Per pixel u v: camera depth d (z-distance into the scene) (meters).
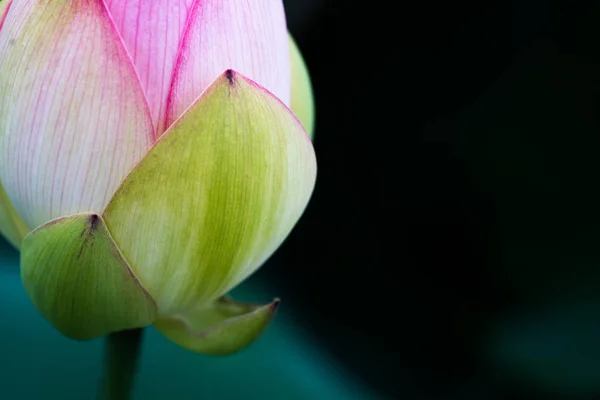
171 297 0.35
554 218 0.65
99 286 0.34
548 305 0.64
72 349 0.46
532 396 0.62
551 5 0.63
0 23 0.36
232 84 0.34
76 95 0.34
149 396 0.45
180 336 0.36
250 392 0.46
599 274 0.63
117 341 0.37
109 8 0.34
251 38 0.35
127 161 0.34
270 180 0.35
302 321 0.58
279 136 0.34
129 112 0.34
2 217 0.36
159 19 0.34
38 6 0.34
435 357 0.65
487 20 0.64
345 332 0.65
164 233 0.34
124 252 0.34
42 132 0.34
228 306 0.37
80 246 0.34
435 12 0.64
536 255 0.65
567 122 0.64
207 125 0.34
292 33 0.63
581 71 0.64
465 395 0.63
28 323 0.46
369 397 0.48
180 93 0.34
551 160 0.65
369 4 0.63
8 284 0.47
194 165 0.34
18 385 0.44
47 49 0.34
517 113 0.65
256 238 0.35
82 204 0.34
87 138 0.34
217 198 0.34
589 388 0.60
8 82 0.34
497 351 0.64
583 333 0.62
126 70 0.34
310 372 0.48
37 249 0.34
